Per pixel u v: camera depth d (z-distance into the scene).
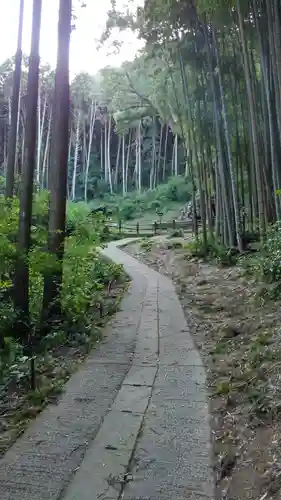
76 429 3.29
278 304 5.94
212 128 12.37
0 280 5.55
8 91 28.88
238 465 2.74
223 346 4.99
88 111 38.38
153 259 13.96
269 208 9.61
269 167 9.55
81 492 2.54
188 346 5.23
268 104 8.60
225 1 8.62
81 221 8.91
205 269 10.32
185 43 11.35
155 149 38.50
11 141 9.12
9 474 2.73
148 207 31.41
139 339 5.62
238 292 7.32
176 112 13.44
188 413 3.50
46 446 3.05
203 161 12.70
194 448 2.98
